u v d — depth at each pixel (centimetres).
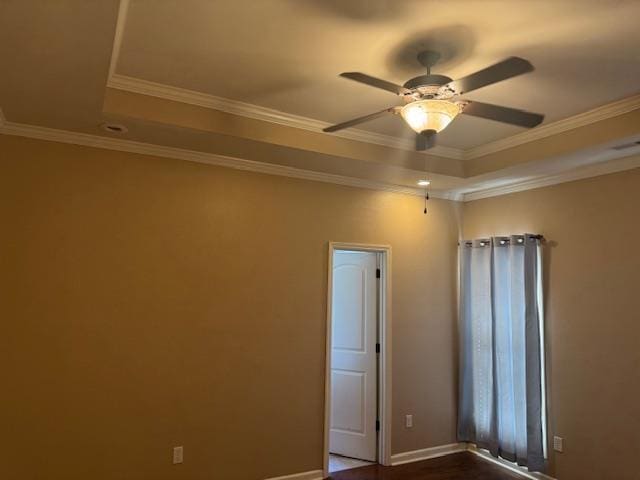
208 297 361
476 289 463
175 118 297
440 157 407
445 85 207
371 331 456
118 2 167
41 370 305
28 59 212
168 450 338
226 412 361
